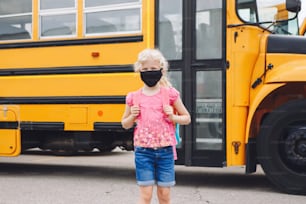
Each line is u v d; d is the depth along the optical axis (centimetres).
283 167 621
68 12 717
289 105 617
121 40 682
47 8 729
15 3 751
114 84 682
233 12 633
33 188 674
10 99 744
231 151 627
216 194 622
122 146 760
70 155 1236
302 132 611
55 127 712
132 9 682
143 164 383
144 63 381
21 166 962
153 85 384
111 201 579
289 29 705
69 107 706
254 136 645
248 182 730
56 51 718
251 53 631
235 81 629
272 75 619
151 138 380
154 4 669
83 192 640
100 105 688
